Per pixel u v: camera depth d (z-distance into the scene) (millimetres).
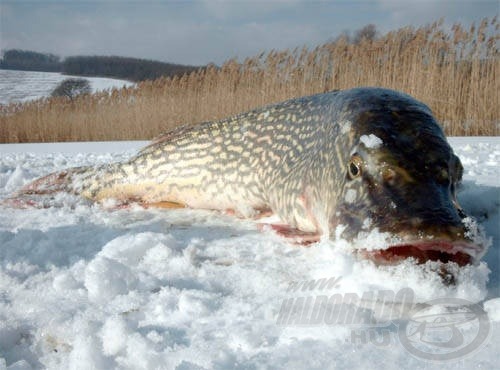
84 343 340
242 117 830
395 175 464
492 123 2338
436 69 2393
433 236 390
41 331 379
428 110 561
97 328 365
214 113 3197
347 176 507
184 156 857
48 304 416
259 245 582
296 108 758
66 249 575
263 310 384
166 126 3418
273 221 739
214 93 3244
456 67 2387
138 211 820
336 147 558
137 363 324
